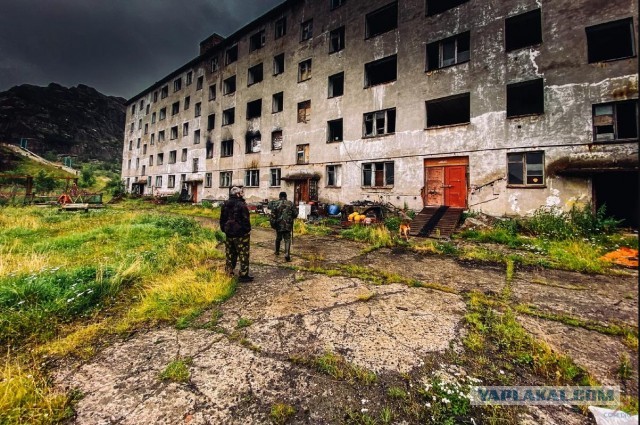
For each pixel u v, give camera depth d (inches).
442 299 172.7
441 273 231.3
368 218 525.3
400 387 95.5
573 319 144.8
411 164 585.9
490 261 271.3
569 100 430.6
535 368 105.1
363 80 668.1
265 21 904.9
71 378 100.3
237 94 976.3
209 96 1093.8
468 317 144.2
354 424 80.4
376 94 643.5
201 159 1104.2
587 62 422.9
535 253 304.5
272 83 868.6
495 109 492.7
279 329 134.8
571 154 425.7
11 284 166.1
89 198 888.9
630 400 87.7
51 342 122.9
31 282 163.0
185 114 1203.9
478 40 517.3
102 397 91.4
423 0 589.6
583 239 338.0
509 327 133.2
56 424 80.5
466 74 526.9
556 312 155.0
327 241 380.5
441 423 80.7
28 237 350.3
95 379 100.0
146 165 1441.9
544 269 244.8
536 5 466.6
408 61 601.9
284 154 823.1
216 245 327.6
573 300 172.9
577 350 117.6
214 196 1039.6
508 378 100.0
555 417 83.0
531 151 456.8
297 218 643.5
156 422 81.6
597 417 81.4
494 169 488.4
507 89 521.0
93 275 193.3
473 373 103.0
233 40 1007.6
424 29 585.3
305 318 146.3
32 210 620.4
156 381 99.0
